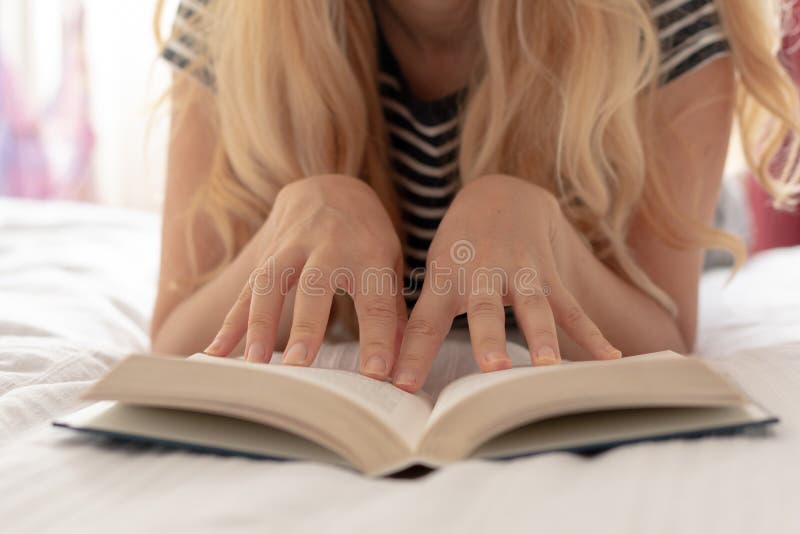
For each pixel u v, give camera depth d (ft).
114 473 1.77
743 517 1.61
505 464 1.77
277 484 1.70
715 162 3.06
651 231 3.03
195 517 1.62
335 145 3.04
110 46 7.70
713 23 3.04
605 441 1.82
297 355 2.08
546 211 2.39
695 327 3.04
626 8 2.86
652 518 1.61
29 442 1.90
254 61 2.95
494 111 2.92
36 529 1.62
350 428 1.81
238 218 3.03
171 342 2.71
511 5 2.89
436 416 1.86
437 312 2.17
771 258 5.30
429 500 1.63
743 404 1.83
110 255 4.04
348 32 3.07
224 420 1.90
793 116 3.18
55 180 7.89
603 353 2.14
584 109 2.85
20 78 7.80
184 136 3.11
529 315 2.13
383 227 2.33
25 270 3.49
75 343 2.53
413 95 3.19
